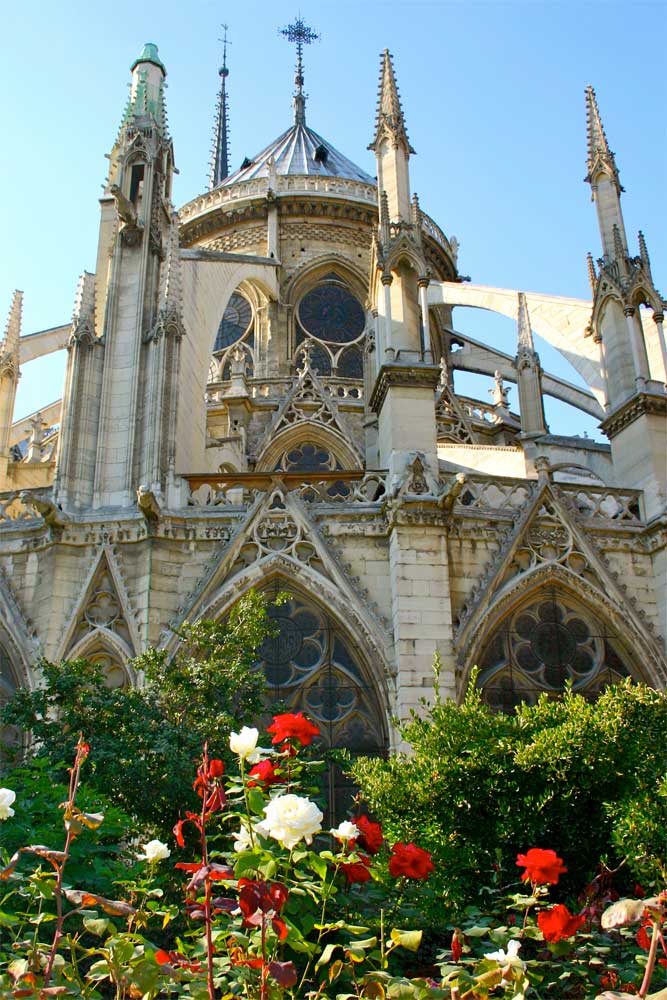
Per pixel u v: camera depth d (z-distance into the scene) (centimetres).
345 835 873
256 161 5725
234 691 1744
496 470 3059
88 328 2444
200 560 2209
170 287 2455
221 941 833
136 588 2158
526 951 1184
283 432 3519
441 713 1366
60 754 1548
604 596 2284
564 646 2253
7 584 2208
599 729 1287
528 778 1289
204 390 2831
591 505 2570
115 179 2859
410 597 2133
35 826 1162
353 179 5003
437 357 4788
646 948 875
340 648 2170
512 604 2241
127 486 2277
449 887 1226
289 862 815
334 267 4691
